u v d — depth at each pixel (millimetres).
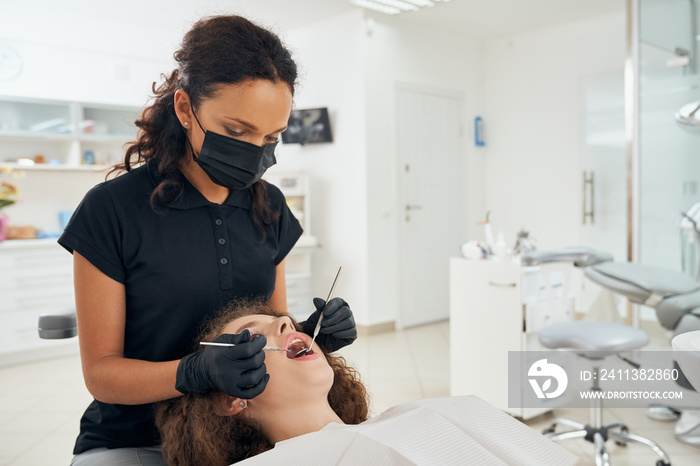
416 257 5086
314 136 4871
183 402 1110
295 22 4828
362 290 4727
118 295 1088
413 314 5070
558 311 2861
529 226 5383
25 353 4090
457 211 5445
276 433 1140
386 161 4809
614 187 4730
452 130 5383
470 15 4770
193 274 1142
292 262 4824
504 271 2768
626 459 2375
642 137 3363
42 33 4398
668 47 3242
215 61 974
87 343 1060
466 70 5480
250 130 1019
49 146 4672
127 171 1176
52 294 4156
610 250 4781
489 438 975
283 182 4754
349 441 909
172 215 1132
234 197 1221
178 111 1064
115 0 4184
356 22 4613
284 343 1146
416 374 3613
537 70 5246
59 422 2953
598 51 4824
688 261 3215
